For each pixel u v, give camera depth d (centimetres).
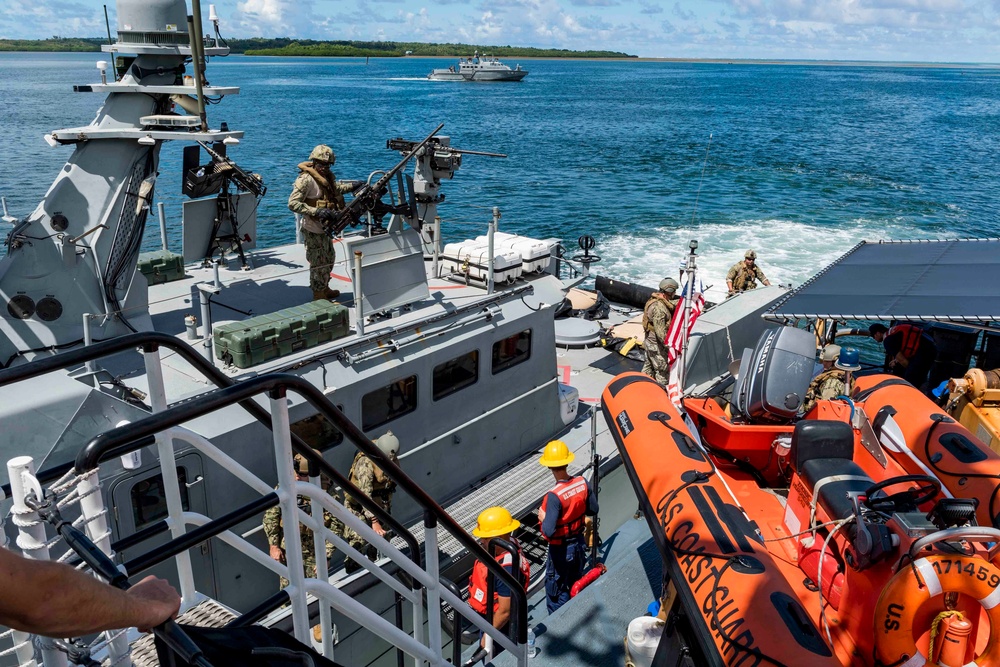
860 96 14050
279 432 236
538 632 610
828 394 785
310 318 690
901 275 892
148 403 594
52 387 517
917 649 425
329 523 670
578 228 2894
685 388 1038
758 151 5538
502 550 664
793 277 2230
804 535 556
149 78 691
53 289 675
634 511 981
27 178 3350
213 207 930
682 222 2975
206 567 612
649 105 10550
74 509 459
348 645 688
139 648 303
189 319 708
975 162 5122
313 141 5366
